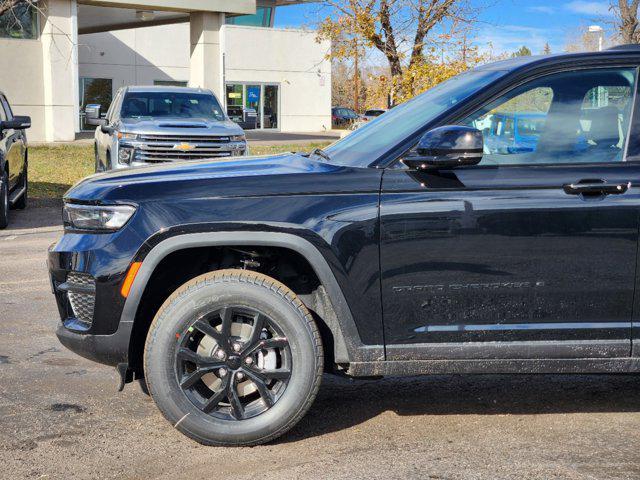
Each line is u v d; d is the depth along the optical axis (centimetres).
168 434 418
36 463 381
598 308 394
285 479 360
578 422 434
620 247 389
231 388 392
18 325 647
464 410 454
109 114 1585
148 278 388
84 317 406
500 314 393
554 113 405
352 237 387
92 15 3441
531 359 395
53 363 545
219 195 389
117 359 397
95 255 390
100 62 4147
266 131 4478
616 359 397
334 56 2153
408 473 366
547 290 392
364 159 405
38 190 1731
